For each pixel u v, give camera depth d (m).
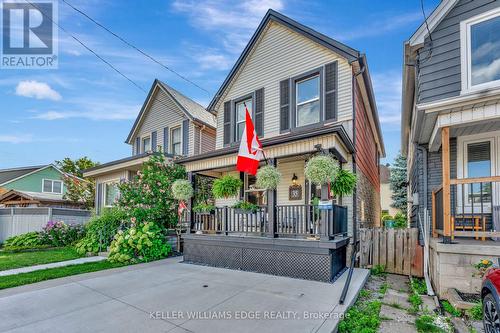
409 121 10.13
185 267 6.84
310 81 8.66
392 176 20.19
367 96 9.34
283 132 8.85
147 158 11.04
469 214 6.59
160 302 4.25
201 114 13.86
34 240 10.49
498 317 3.06
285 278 5.66
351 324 3.59
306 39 8.69
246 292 4.70
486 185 6.49
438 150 7.78
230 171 9.97
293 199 8.44
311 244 5.62
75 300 4.37
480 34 5.86
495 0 5.68
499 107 5.17
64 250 9.77
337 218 6.14
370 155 12.38
